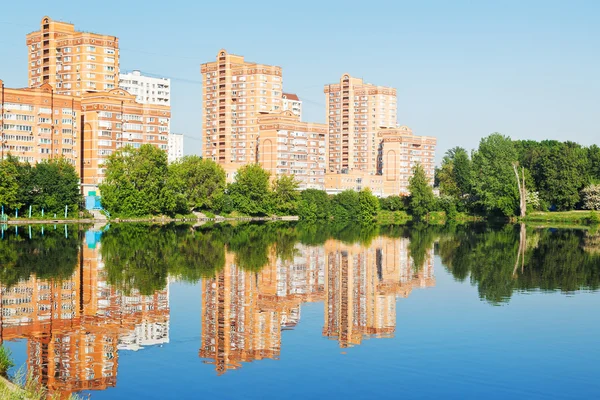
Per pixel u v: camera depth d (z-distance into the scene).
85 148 194.62
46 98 181.00
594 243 121.56
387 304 61.31
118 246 103.19
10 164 154.88
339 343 46.25
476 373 39.34
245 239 124.94
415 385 37.16
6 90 173.50
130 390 35.94
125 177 174.00
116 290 64.75
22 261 83.25
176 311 56.16
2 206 153.25
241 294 64.81
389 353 43.59
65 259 85.94
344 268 86.69
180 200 187.12
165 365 40.59
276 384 37.16
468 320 53.84
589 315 55.69
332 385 37.03
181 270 79.19
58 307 56.50
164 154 183.00
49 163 167.12
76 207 169.00
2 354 37.84
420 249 111.12
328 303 62.00
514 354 43.34
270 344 45.91
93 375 38.41
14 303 57.84
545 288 70.06
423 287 71.44
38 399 30.88
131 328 49.81
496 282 74.31
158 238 120.38
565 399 35.19
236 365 40.62
